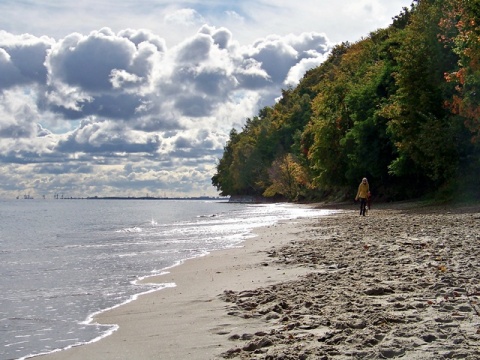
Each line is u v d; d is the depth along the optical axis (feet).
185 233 91.04
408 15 210.79
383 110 132.46
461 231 56.29
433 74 120.26
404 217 89.15
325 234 68.59
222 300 29.43
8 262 53.21
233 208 270.46
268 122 433.07
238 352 19.07
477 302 23.44
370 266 36.86
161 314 26.94
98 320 26.32
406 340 18.52
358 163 169.27
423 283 28.86
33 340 22.74
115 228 122.93
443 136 110.73
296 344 19.39
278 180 361.30
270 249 54.44
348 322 21.62
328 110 205.67
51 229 126.31
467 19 91.25
